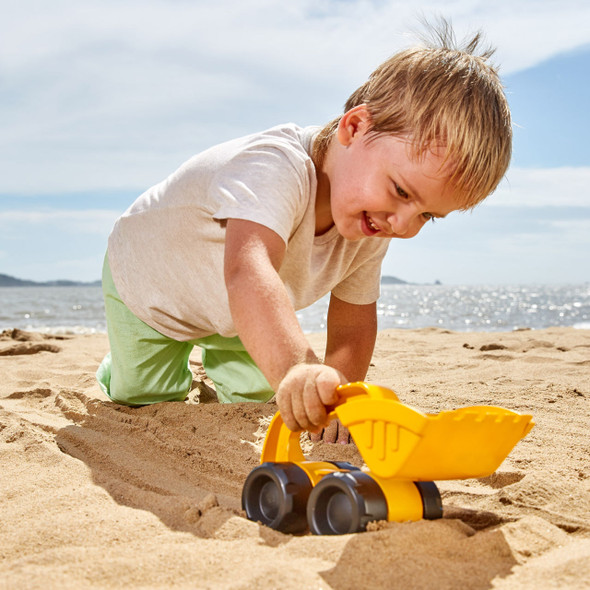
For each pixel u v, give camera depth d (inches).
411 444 43.6
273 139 70.5
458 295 2881.4
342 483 47.4
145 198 90.7
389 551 42.6
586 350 177.0
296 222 70.6
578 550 44.2
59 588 39.1
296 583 39.2
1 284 5816.9
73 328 503.5
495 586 39.3
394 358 168.7
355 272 87.4
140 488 64.8
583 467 67.9
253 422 90.0
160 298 89.7
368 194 60.4
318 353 176.9
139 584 40.4
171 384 103.4
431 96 56.9
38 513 54.1
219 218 66.0
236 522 50.1
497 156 58.1
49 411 99.9
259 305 56.8
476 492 61.2
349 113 62.8
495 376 133.6
